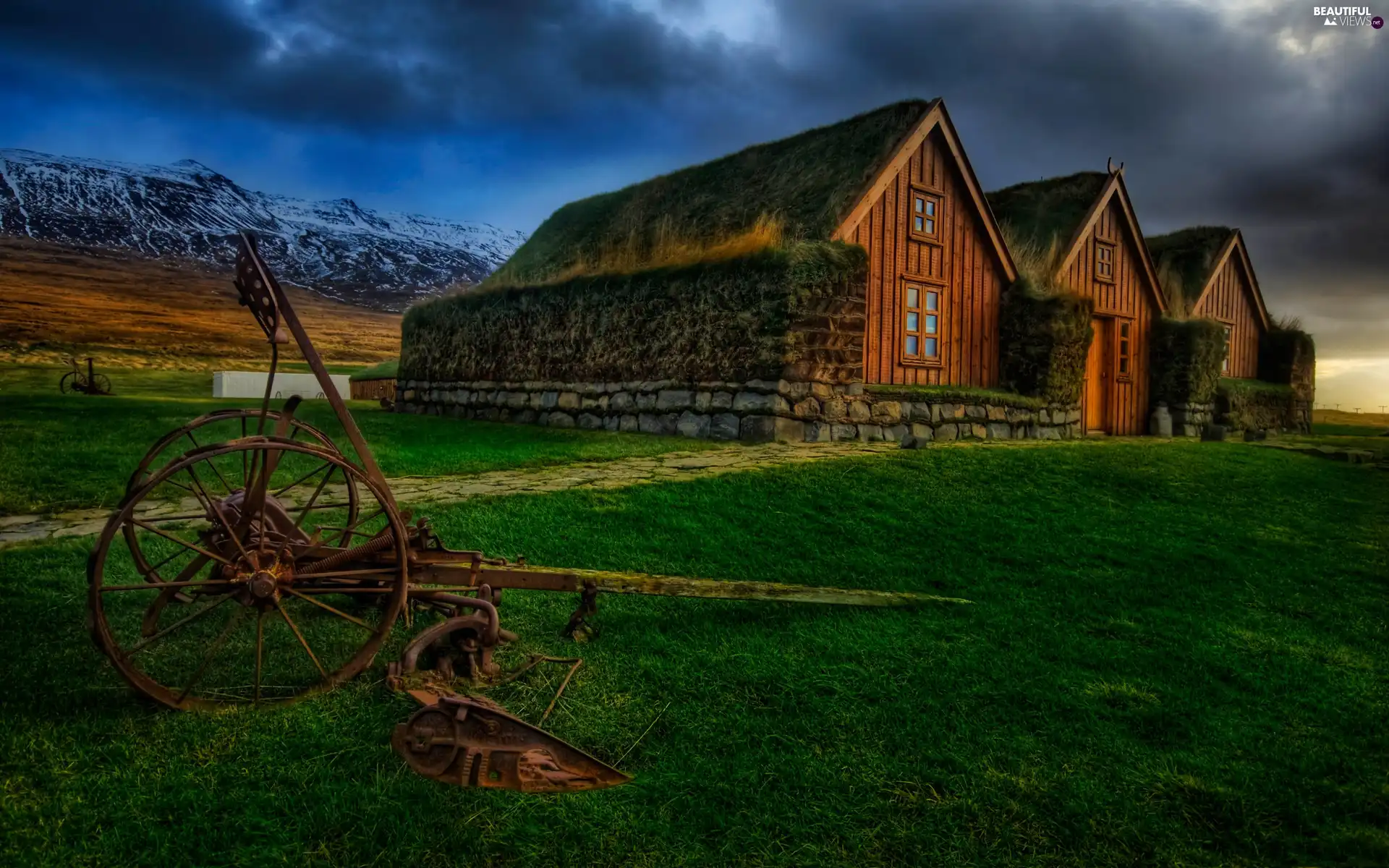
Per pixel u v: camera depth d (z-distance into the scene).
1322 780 3.97
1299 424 29.25
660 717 4.00
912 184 16.86
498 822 3.11
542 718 3.87
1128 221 21.95
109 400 19.11
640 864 2.96
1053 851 3.27
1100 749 4.07
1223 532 9.11
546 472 9.82
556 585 4.73
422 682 3.94
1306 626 6.34
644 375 15.34
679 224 18.31
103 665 4.16
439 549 4.53
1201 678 5.10
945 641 5.31
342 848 2.92
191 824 2.98
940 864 3.12
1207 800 3.70
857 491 9.06
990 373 18.88
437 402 20.73
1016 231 21.88
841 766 3.71
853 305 14.23
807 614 5.59
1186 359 22.80
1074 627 5.82
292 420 4.49
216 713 3.71
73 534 6.52
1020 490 9.95
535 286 18.00
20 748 3.35
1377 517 11.05
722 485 8.83
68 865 2.74
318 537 4.94
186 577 4.55
